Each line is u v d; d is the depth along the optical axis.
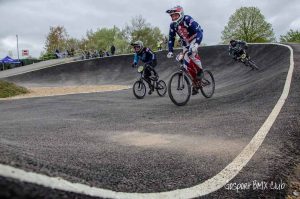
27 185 1.30
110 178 2.31
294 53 17.50
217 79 20.98
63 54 57.41
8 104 11.12
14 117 7.14
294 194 2.68
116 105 8.88
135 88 11.48
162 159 3.09
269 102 6.23
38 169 1.70
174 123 5.25
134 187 2.23
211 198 2.32
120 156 3.09
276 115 4.99
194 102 8.11
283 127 4.33
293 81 8.09
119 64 36.34
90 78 34.66
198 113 6.20
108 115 6.57
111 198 1.82
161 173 2.68
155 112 6.74
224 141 3.84
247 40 58.34
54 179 1.63
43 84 34.09
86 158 2.87
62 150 3.13
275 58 20.45
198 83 8.23
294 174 3.04
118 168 2.66
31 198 1.18
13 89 18.38
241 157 3.20
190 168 2.87
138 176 2.53
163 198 2.13
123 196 1.94
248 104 6.48
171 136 4.21
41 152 2.88
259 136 3.96
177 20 7.74
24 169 1.55
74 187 1.68
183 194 2.27
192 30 7.74
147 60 11.81
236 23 58.91
